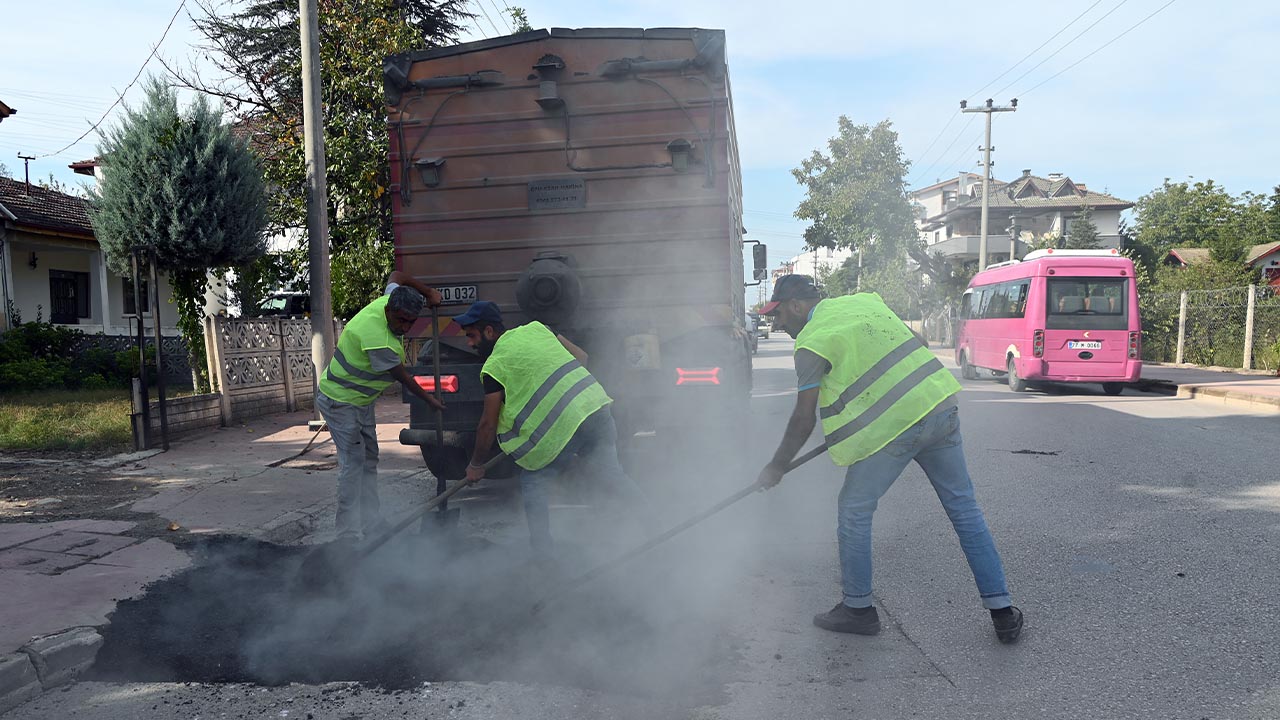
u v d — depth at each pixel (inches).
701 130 242.7
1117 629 147.5
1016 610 144.9
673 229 245.9
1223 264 884.0
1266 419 425.1
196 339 429.7
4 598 161.0
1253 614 152.6
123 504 239.1
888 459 144.2
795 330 160.7
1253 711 116.6
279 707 122.9
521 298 238.5
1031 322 572.1
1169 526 214.1
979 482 273.7
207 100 445.7
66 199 793.6
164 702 125.3
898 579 177.8
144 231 404.5
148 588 170.2
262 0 626.8
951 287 1453.0
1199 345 759.1
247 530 213.5
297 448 326.6
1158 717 115.5
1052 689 124.8
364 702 123.9
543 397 175.6
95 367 612.4
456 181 253.1
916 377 142.9
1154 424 408.5
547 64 244.2
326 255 370.6
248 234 428.8
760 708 120.0
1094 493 253.9
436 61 252.1
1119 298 561.3
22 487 260.5
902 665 134.3
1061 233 1994.3
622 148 246.2
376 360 197.3
